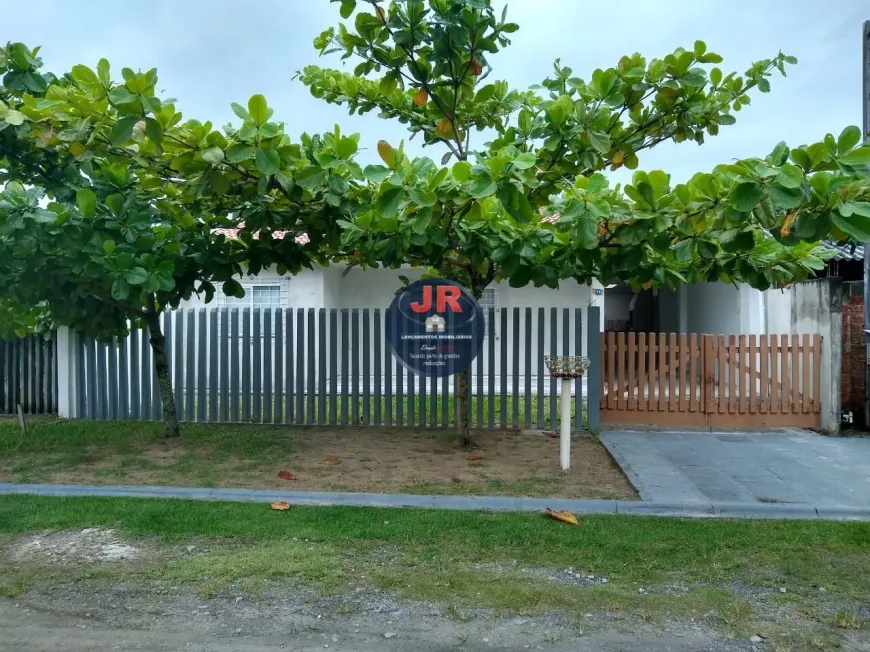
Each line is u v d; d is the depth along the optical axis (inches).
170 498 249.4
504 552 197.6
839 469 290.0
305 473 282.4
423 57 288.5
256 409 393.7
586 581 180.2
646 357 391.5
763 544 202.1
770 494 251.8
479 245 257.0
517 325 376.5
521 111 296.8
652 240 233.8
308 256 330.6
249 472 284.2
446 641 150.8
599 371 371.2
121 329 352.8
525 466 294.0
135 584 179.2
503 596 171.2
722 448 330.0
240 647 148.5
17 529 216.1
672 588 175.9
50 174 294.8
